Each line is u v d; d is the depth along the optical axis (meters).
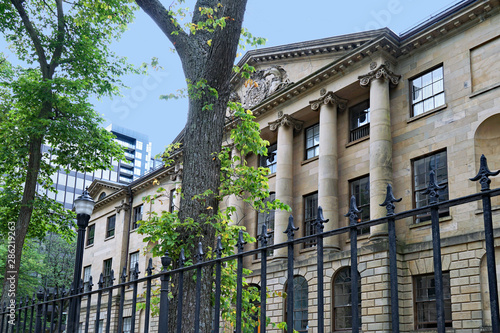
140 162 155.25
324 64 30.09
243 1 10.12
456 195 22.52
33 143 21.61
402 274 23.14
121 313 6.78
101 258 50.19
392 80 26.25
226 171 11.07
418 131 24.86
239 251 5.36
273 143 33.94
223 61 9.95
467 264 21.09
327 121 28.64
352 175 27.77
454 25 24.17
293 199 30.97
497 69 22.36
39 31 22.92
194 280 8.55
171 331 8.41
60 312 8.52
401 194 24.77
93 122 23.19
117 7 20.69
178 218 9.23
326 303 25.64
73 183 116.38
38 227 24.77
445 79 24.30
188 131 9.91
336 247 26.69
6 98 24.16
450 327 21.16
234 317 8.48
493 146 22.27
